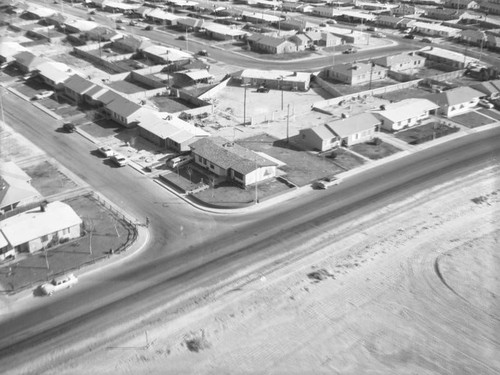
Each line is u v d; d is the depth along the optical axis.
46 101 109.19
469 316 52.12
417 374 45.44
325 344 48.66
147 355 47.31
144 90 118.06
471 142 92.88
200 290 55.56
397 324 51.06
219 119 101.88
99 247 62.34
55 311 52.44
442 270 58.69
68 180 77.81
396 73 129.88
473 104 109.56
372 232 65.69
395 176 80.12
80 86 109.12
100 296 54.50
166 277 57.47
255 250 62.16
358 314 52.34
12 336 49.22
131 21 185.25
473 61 137.12
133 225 66.75
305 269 58.94
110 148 86.44
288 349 48.09
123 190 75.44
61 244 62.84
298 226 67.00
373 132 94.25
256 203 72.00
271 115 103.06
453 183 77.88
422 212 70.12
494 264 59.72
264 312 52.59
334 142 89.31
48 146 88.75
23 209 69.31
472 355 47.47
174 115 99.44
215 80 125.06
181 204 72.06
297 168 82.25
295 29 178.50
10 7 193.00
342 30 171.88
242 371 45.66
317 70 135.62
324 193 75.06
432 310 52.88
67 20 172.00
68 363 46.38
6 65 129.62
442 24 188.88
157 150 87.88
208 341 48.97
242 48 155.50
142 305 53.38
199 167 82.12
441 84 122.44
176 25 181.12
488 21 189.00
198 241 63.88
